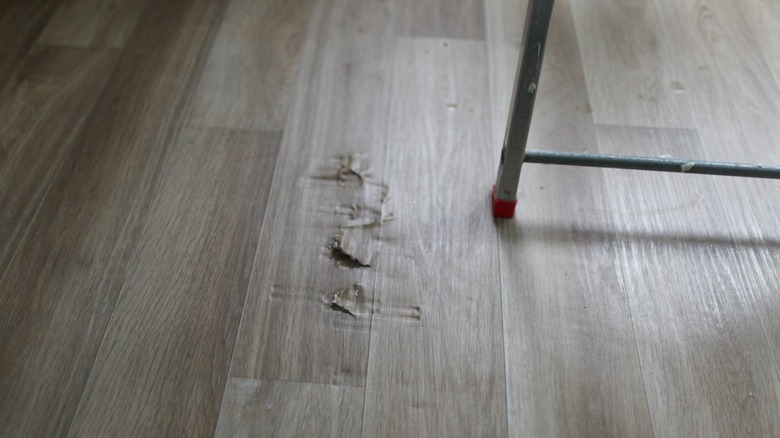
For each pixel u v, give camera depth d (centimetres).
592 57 135
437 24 142
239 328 95
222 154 117
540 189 112
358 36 139
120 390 89
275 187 112
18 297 98
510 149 97
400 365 92
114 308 97
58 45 136
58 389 89
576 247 105
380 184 113
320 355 93
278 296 99
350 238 106
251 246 105
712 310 98
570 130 122
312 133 121
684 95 128
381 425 87
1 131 120
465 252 104
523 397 89
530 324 96
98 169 114
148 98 126
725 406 88
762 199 111
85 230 106
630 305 98
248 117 123
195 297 99
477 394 89
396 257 104
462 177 114
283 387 90
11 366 91
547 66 133
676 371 92
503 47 137
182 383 90
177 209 109
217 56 134
